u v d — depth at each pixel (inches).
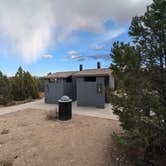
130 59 137.4
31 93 712.4
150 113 127.8
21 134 243.3
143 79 136.6
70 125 289.4
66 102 327.9
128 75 135.7
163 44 138.1
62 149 186.2
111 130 252.7
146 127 122.6
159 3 138.7
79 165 149.2
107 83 518.3
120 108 143.4
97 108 459.8
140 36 155.7
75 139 217.9
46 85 588.1
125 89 135.2
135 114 127.6
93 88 480.4
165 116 119.1
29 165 152.0
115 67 146.6
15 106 524.7
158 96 128.7
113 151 174.6
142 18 153.4
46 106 512.1
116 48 145.9
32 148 191.2
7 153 179.0
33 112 417.7
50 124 298.5
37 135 237.8
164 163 128.6
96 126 279.1
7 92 572.1
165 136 121.7
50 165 151.2
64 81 590.9
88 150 181.2
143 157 147.0
